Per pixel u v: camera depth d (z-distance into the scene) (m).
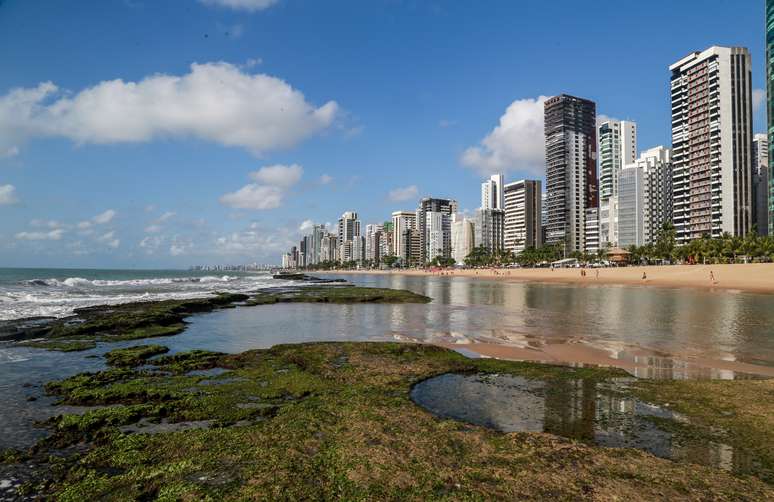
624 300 46.88
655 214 174.12
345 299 47.62
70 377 13.95
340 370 14.98
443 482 7.09
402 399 11.63
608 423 10.13
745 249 102.12
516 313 34.94
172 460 7.94
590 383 13.57
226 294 49.25
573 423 10.16
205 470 7.54
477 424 10.12
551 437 8.91
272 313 35.84
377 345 19.02
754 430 9.63
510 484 7.04
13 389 13.00
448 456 8.05
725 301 44.59
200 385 13.06
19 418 10.52
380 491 6.83
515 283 97.25
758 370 15.78
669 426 9.92
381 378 14.02
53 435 9.37
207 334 24.56
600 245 189.88
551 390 12.84
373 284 98.38
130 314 29.64
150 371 15.23
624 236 176.62
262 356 17.34
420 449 8.33
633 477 7.32
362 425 9.54
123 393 12.02
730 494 6.84
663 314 33.47
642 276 92.12
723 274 77.94
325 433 9.12
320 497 6.68
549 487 6.96
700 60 149.38
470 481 7.14
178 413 10.66
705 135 147.62
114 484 7.19
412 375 14.41
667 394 12.28
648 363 16.91
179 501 6.54
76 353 18.53
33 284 72.94
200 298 45.22
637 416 10.59
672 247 127.62
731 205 142.38
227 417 10.38
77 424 9.78
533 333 24.52
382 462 7.76
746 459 8.27
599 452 8.25
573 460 7.91
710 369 15.96
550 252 183.38
